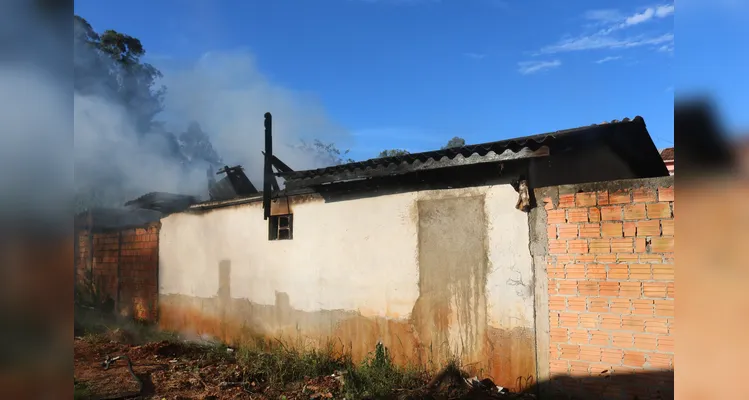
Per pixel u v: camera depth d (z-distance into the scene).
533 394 5.07
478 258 5.62
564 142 5.20
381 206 6.64
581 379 4.73
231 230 8.81
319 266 7.32
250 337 8.24
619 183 4.64
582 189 4.86
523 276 5.23
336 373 6.23
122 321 10.95
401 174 6.13
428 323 6.01
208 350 7.95
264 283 8.12
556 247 4.98
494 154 5.23
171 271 9.94
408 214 6.34
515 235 5.33
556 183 5.61
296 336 7.53
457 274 5.79
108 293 11.55
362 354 6.66
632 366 4.48
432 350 5.95
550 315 4.98
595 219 4.77
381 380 5.67
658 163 6.96
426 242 6.12
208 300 9.12
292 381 6.04
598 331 4.68
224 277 8.85
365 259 6.75
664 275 4.39
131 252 10.99
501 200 5.50
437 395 5.07
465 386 5.22
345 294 6.94
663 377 4.32
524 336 5.18
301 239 7.61
